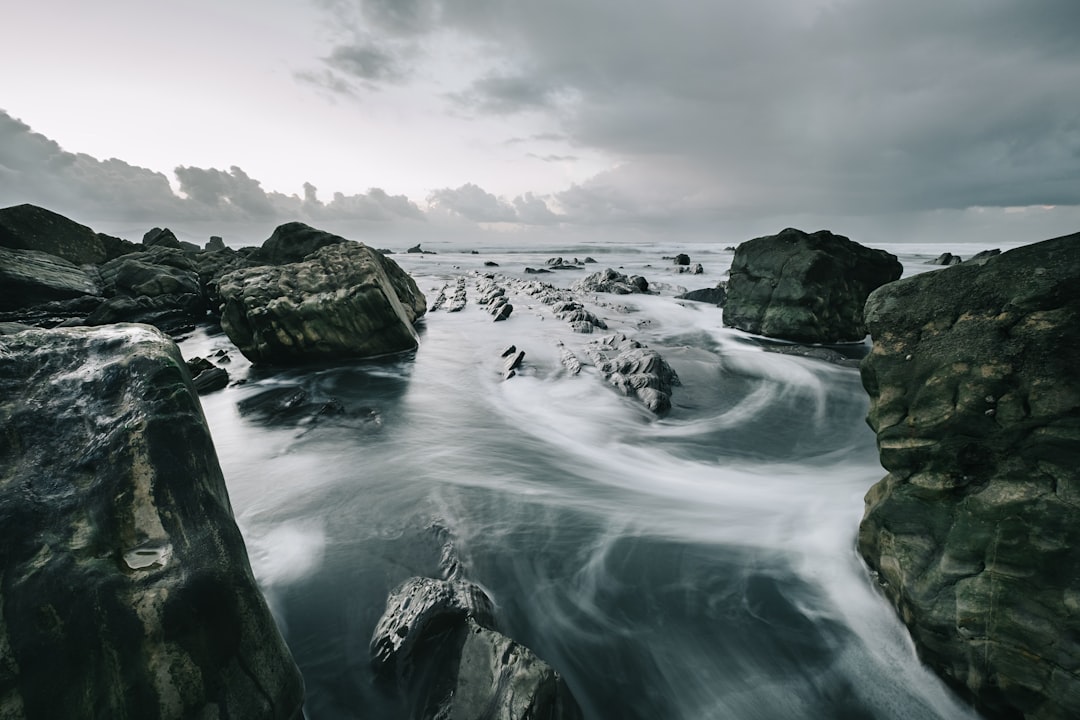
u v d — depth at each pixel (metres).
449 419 7.54
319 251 11.98
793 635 3.42
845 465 6.26
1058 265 2.74
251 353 10.52
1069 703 2.30
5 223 19.61
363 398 8.48
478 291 23.81
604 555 4.25
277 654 2.29
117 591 1.98
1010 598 2.52
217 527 2.34
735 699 3.02
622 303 19.88
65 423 2.35
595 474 5.84
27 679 1.77
